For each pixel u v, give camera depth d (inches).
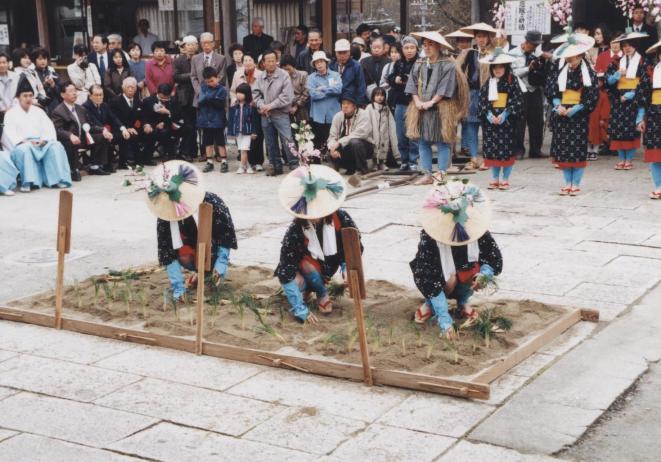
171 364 233.0
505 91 432.8
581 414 197.6
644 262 313.6
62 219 258.5
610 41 541.0
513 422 194.2
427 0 812.6
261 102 511.5
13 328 264.5
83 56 583.2
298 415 200.8
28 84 495.8
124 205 443.5
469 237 232.2
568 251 330.0
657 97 403.2
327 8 667.4
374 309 266.5
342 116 499.5
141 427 196.9
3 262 339.3
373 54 551.8
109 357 239.3
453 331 236.1
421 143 474.0
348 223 256.5
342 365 219.5
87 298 283.1
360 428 193.8
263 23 679.1
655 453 180.7
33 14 726.5
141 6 694.5
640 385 213.8
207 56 555.2
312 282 256.2
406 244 347.9
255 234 373.4
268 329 242.1
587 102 412.2
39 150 487.8
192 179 270.1
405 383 212.8
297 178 253.0
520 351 227.1
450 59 457.7
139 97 570.9
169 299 272.8
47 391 217.6
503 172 447.5
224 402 209.0
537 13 583.8
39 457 184.2
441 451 182.4
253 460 180.7
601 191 438.0
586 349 235.8
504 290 286.2
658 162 409.7
